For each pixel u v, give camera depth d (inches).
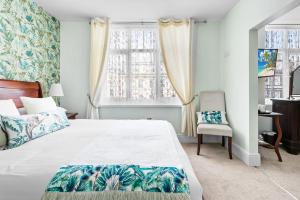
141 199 38.2
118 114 160.2
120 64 160.1
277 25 163.3
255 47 110.4
